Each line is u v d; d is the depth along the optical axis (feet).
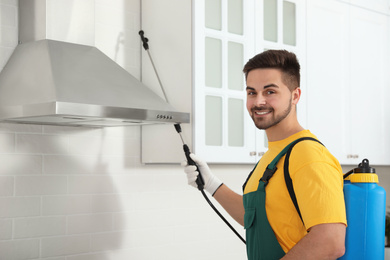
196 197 9.09
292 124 5.44
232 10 8.05
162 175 8.66
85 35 7.23
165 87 7.97
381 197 4.95
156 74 7.82
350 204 4.97
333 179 4.79
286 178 5.01
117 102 6.15
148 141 8.27
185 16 7.66
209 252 9.21
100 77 6.55
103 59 7.07
